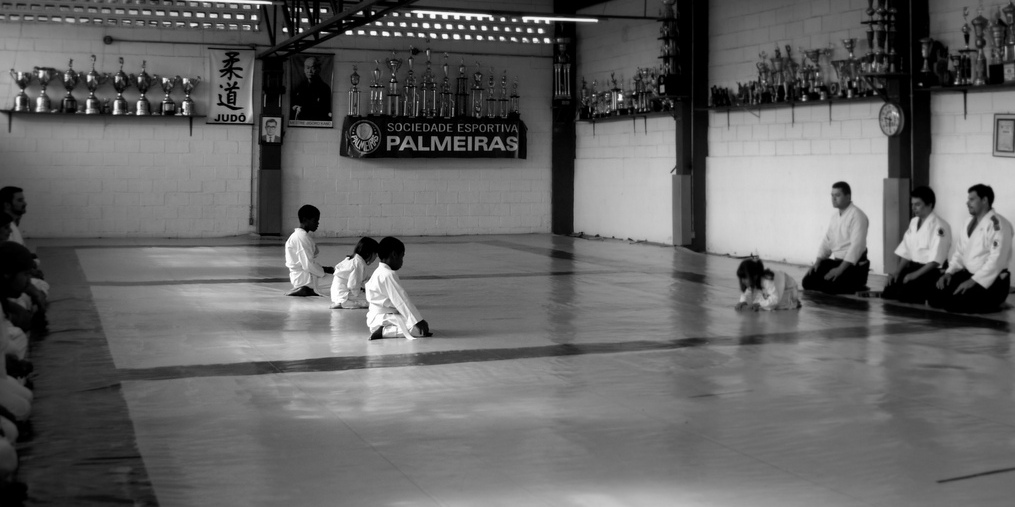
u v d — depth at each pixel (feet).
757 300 31.65
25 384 20.07
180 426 17.22
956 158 38.60
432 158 65.87
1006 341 25.79
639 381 20.98
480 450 15.79
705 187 54.54
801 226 47.50
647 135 59.72
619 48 62.08
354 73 63.46
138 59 59.47
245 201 62.18
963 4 37.93
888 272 40.68
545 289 37.27
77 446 15.93
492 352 24.30
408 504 13.23
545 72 67.87
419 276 41.55
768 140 49.49
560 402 19.08
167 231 60.85
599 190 65.26
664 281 40.04
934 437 16.57
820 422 17.54
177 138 60.59
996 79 36.09
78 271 41.88
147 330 27.30
